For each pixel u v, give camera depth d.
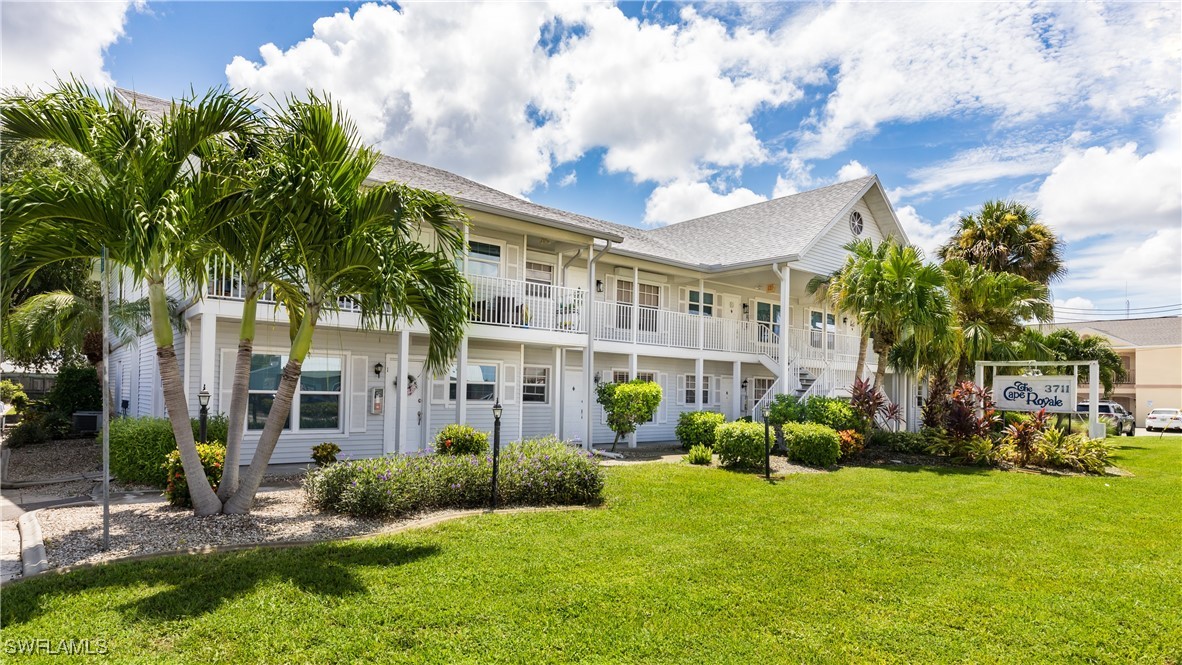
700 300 19.67
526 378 16.64
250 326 7.52
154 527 6.66
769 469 11.87
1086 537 7.47
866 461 14.07
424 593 4.92
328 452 10.91
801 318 24.23
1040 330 26.28
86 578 5.00
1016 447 14.23
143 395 14.80
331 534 6.63
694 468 12.16
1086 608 5.11
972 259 22.72
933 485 11.05
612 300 18.59
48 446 14.28
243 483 7.32
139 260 5.54
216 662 3.76
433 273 7.89
